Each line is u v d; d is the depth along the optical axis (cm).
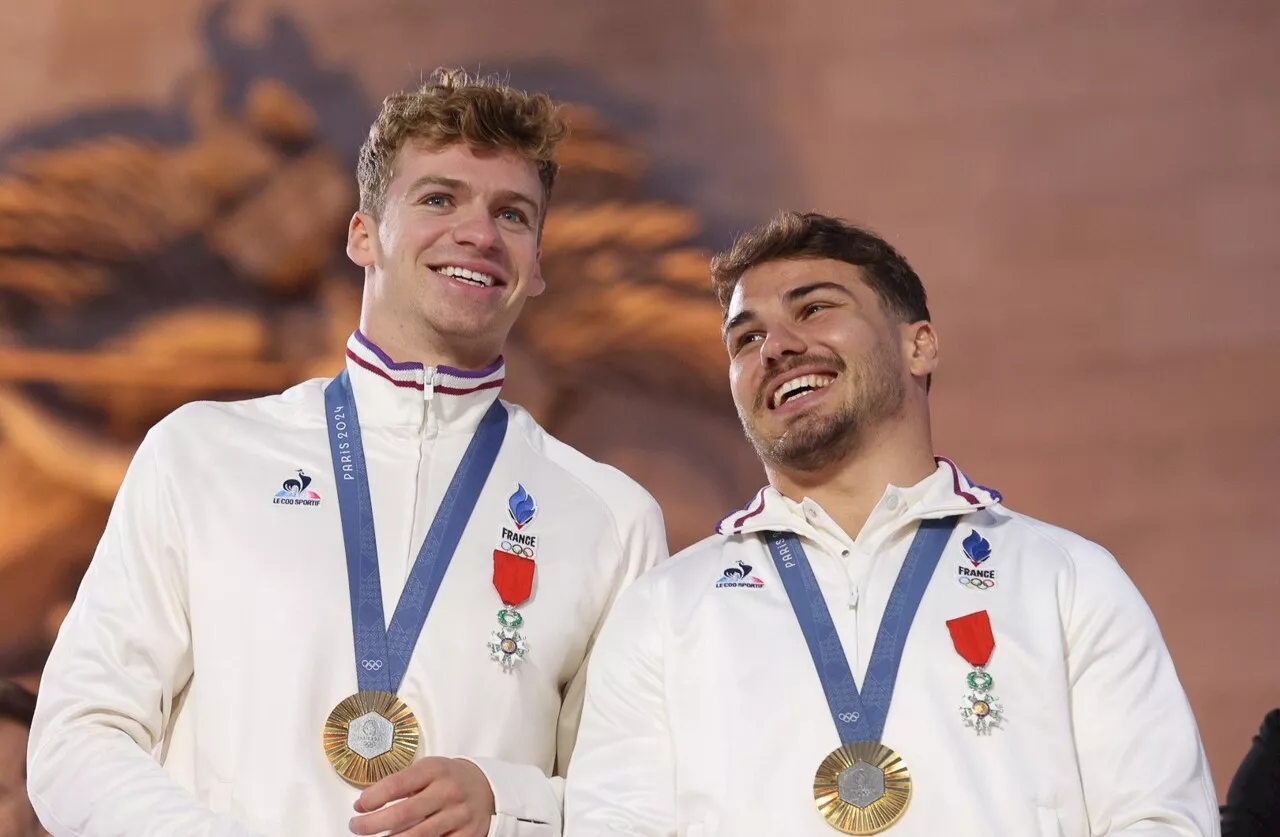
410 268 791
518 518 785
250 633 721
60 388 2077
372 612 739
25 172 2116
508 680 737
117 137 2128
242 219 2100
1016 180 2012
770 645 715
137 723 714
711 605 734
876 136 2059
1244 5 1992
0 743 1216
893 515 745
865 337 767
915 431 777
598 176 2092
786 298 786
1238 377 1922
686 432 2023
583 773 721
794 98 2086
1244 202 1958
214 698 714
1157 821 647
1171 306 1952
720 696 704
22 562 2034
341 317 2084
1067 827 659
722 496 1998
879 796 662
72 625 737
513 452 817
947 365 1988
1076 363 1959
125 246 2102
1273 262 1939
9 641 2009
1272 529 1881
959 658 693
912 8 2073
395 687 722
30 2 2178
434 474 791
